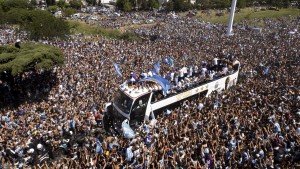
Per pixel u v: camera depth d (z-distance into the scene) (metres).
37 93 33.06
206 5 126.81
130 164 19.41
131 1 126.25
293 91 30.45
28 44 36.41
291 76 37.75
